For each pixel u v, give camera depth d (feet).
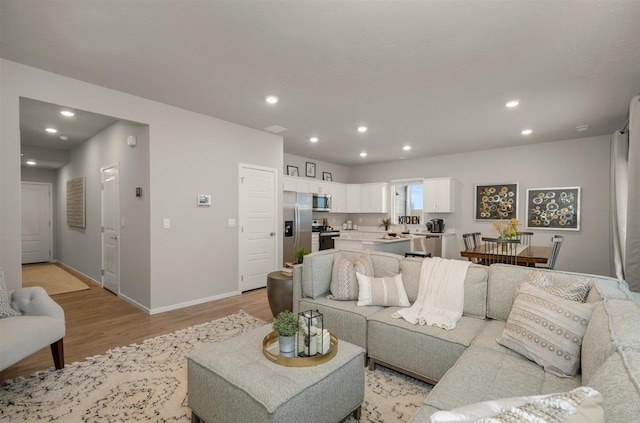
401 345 7.42
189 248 13.55
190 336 10.15
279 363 5.62
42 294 8.08
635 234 10.08
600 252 16.97
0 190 8.95
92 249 17.88
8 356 6.48
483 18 6.86
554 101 11.82
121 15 6.95
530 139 17.84
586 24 7.02
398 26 7.20
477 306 7.97
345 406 5.79
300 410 4.87
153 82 10.52
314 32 7.49
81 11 6.80
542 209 18.65
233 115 13.97
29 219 23.70
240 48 8.27
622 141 14.07
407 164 25.02
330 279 10.22
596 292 5.96
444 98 11.62
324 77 9.95
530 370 5.38
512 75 9.68
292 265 11.84
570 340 5.37
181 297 13.29
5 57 8.89
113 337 10.11
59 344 7.96
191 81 10.40
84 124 14.89
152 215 12.37
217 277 14.62
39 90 9.61
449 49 8.18
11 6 6.62
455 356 6.62
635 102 10.11
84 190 18.72
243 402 4.87
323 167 26.48
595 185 17.13
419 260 9.41
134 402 6.70
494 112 13.15
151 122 12.26
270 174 17.07
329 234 23.91
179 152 13.15
